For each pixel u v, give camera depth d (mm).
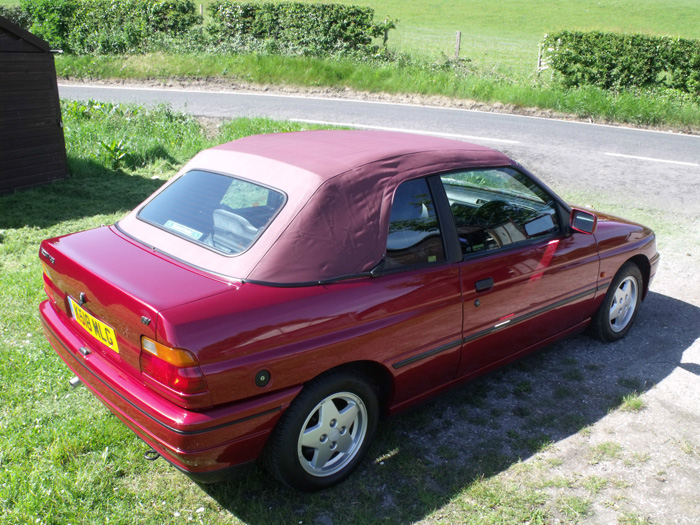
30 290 5082
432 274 3312
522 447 3578
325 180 3072
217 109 14234
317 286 2900
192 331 2527
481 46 28688
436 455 3484
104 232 3465
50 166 8727
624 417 3898
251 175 3281
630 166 10531
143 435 2748
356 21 20266
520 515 3027
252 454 2789
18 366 4051
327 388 2949
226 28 21250
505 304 3762
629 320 5031
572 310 4387
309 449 3088
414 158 3471
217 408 2631
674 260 6664
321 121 13172
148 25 21578
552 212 4148
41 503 2914
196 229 3162
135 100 15008
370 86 17688
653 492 3225
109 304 2801
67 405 3701
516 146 11664
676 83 16891
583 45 17203
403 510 3051
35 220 7078
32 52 8203
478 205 3680
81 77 18859
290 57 19375
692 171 10367
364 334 3002
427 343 3357
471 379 3857
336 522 2957
